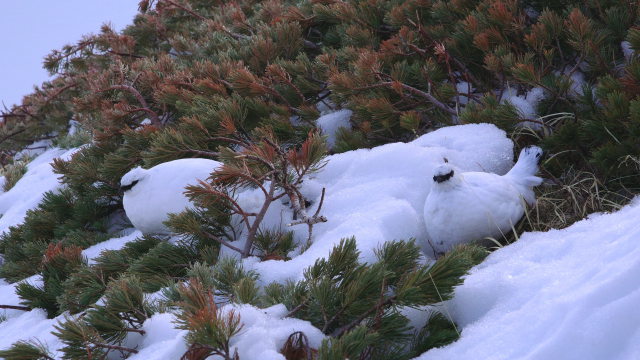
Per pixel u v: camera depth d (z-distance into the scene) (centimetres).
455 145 408
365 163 404
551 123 411
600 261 242
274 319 250
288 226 360
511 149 399
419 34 517
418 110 466
